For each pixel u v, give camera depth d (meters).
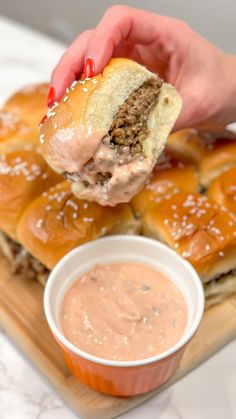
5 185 0.48
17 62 0.73
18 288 0.47
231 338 0.44
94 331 0.39
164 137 0.40
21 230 0.46
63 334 0.39
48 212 0.46
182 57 0.48
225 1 0.81
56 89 0.43
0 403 0.41
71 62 0.43
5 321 0.44
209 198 0.49
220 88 0.48
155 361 0.37
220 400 0.41
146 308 0.40
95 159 0.37
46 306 0.39
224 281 0.46
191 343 0.43
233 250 0.44
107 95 0.38
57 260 0.44
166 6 0.86
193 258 0.43
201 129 0.50
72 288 0.42
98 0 0.91
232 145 0.52
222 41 0.85
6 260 0.49
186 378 0.42
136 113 0.38
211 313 0.45
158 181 0.49
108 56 0.41
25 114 0.56
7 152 0.52
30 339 0.43
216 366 0.43
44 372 0.42
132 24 0.46
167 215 0.46
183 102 0.47
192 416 0.40
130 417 0.40
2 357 0.43
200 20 0.85
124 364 0.36
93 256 0.43
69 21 0.97
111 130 0.38
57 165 0.39
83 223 0.45
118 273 0.43
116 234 0.47
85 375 0.39
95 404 0.40
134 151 0.38
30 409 0.40
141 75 0.39
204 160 0.51
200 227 0.45
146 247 0.43
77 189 0.41
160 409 0.40
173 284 0.42
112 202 0.40
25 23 1.02
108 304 0.41
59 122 0.38
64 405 0.41
